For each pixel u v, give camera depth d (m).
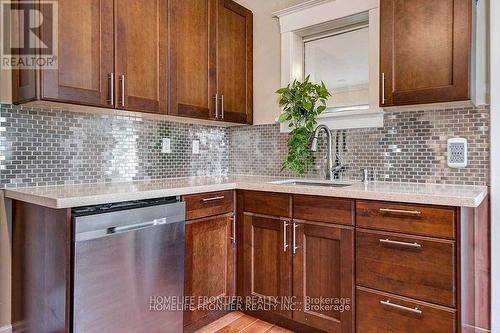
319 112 2.34
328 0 2.37
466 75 1.68
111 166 2.18
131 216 1.59
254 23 2.82
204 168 2.80
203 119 2.41
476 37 1.86
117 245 1.54
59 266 1.43
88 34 1.72
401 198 1.57
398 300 1.59
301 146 2.35
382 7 1.92
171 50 2.13
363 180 2.22
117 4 1.84
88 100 1.71
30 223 1.64
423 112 2.05
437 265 1.49
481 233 1.86
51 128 1.90
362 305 1.69
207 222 2.03
